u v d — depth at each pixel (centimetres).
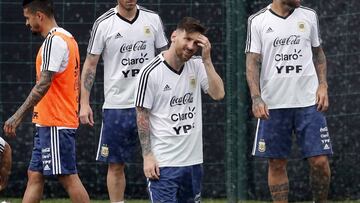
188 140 2117
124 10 2577
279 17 2508
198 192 2147
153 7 2967
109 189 2608
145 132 2102
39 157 2370
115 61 2583
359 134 2884
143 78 2100
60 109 2342
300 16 2512
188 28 2067
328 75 2903
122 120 2584
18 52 2986
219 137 2969
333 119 2905
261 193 2909
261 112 2462
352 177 2897
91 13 2977
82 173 2998
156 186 2117
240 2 2759
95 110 2994
